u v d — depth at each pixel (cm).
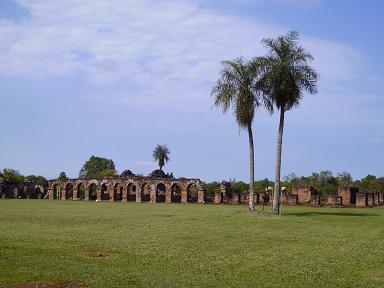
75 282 1334
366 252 1989
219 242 2233
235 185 10925
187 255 1828
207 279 1409
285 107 4250
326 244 2233
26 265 1512
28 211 4456
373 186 11319
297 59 4169
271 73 4094
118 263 1625
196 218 3709
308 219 3712
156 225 3066
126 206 6188
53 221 3262
